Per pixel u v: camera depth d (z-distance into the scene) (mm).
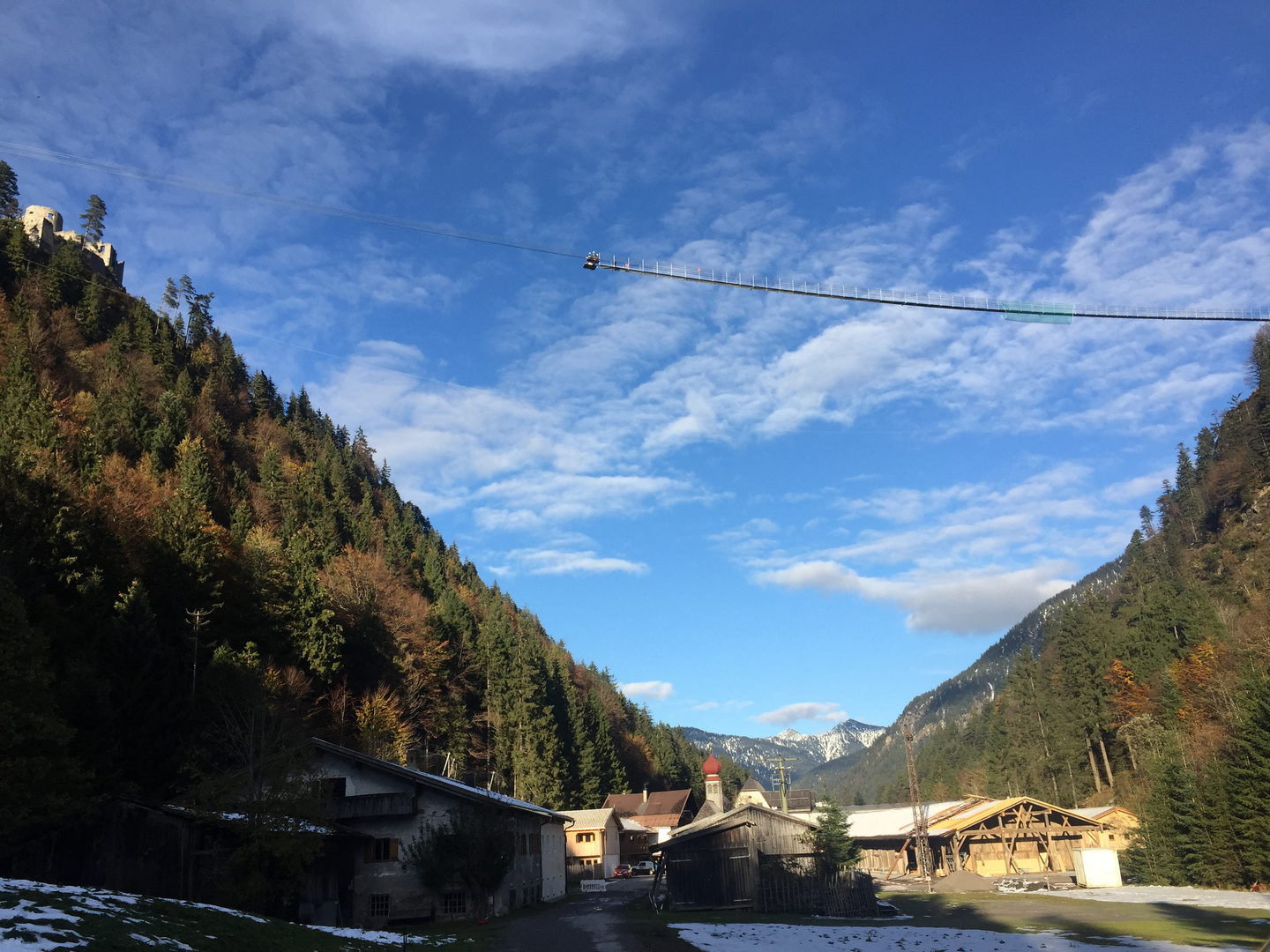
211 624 59344
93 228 182750
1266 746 51844
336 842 38688
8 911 15680
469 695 106500
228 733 37812
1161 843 62406
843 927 36781
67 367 98375
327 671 68000
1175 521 152500
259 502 99438
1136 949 28641
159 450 86312
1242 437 133875
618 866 89000
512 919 39844
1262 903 43531
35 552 48156
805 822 47156
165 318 147125
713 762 138625
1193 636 90938
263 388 160500
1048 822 74875
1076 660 111562
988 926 37625
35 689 27875
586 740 114125
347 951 22891
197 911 21297
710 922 38719
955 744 194000
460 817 40625
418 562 137875
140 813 31125
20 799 25984
